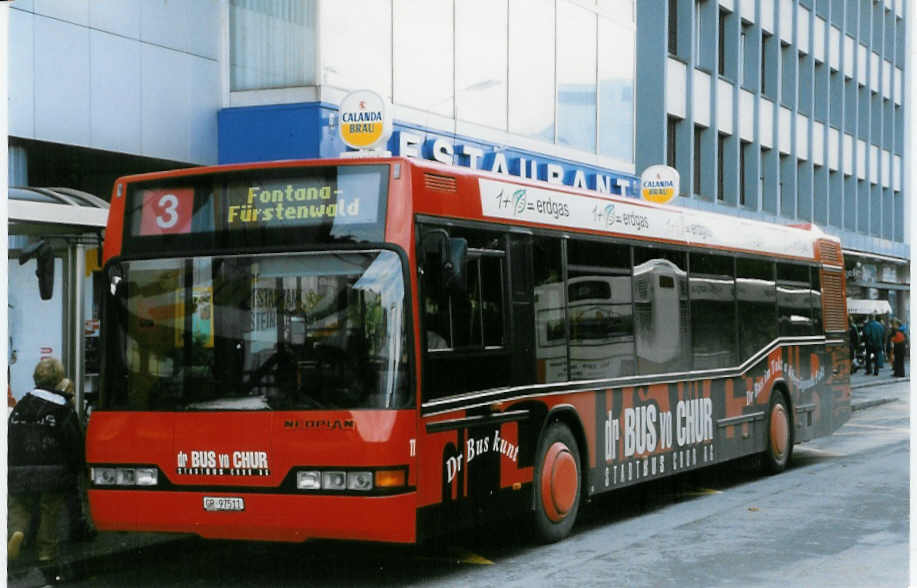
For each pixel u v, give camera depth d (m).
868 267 44.25
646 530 11.10
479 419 9.12
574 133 24.80
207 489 8.48
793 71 38.75
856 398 29.00
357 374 8.27
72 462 9.34
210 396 8.55
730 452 14.00
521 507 9.79
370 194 8.49
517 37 22.75
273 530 8.31
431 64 20.14
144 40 16.25
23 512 9.63
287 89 17.38
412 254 8.41
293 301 8.48
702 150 33.56
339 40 17.80
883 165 47.47
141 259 8.91
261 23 17.62
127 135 15.95
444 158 20.16
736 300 14.32
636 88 29.22
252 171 8.72
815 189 41.34
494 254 9.48
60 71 14.95
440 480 8.58
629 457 11.57
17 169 14.59
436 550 10.30
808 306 16.80
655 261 12.33
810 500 12.91
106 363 8.91
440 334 8.67
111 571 9.47
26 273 11.37
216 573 9.42
